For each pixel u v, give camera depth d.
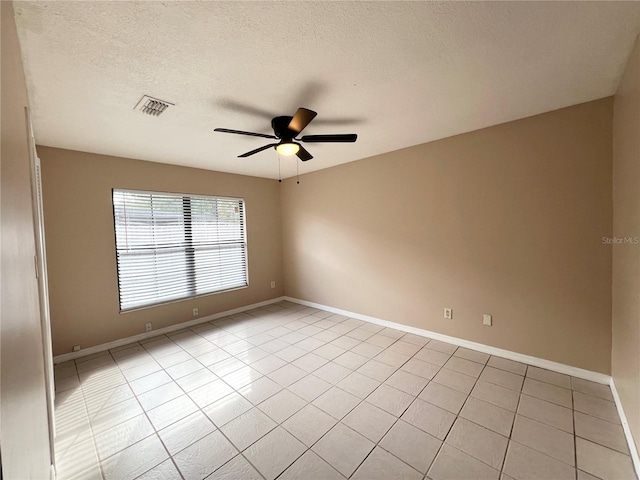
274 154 3.40
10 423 0.52
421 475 1.51
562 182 2.35
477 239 2.84
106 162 3.19
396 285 3.54
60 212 2.91
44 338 1.48
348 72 1.75
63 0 1.12
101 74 1.66
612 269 2.16
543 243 2.47
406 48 1.54
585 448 1.65
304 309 4.54
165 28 1.32
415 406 2.07
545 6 1.27
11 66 0.92
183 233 3.85
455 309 3.05
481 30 1.41
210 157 3.43
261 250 4.74
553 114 2.36
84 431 1.88
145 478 1.53
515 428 1.82
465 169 2.88
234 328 3.74
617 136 2.00
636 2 1.24
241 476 1.53
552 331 2.47
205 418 1.99
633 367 1.64
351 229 3.99
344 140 2.29
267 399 2.19
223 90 1.90
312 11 1.25
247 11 1.23
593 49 1.58
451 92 2.02
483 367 2.57
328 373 2.55
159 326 3.60
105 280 3.18
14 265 0.68
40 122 2.25
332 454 1.66
